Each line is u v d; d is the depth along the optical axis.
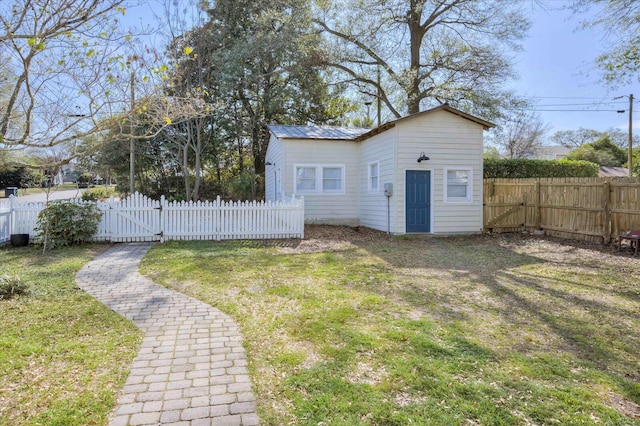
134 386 2.81
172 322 4.15
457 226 11.45
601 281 6.01
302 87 19.89
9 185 28.52
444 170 11.32
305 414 2.49
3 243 8.95
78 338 3.66
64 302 4.77
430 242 10.16
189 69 14.44
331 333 3.80
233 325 4.07
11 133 4.18
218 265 7.01
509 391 2.80
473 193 11.53
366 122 24.14
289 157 13.26
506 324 4.16
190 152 18.16
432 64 19.48
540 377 3.01
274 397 2.70
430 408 2.56
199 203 10.19
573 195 10.20
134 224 9.87
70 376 2.93
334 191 13.66
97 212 9.55
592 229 9.63
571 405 2.63
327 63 19.31
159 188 19.25
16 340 3.53
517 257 8.06
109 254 8.16
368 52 19.36
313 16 19.31
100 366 3.11
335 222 13.67
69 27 3.36
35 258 7.55
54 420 2.38
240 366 3.15
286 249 9.00
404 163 11.06
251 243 9.80
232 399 2.66
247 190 18.11
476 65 17.84
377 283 5.82
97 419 2.41
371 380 2.91
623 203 8.85
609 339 3.79
